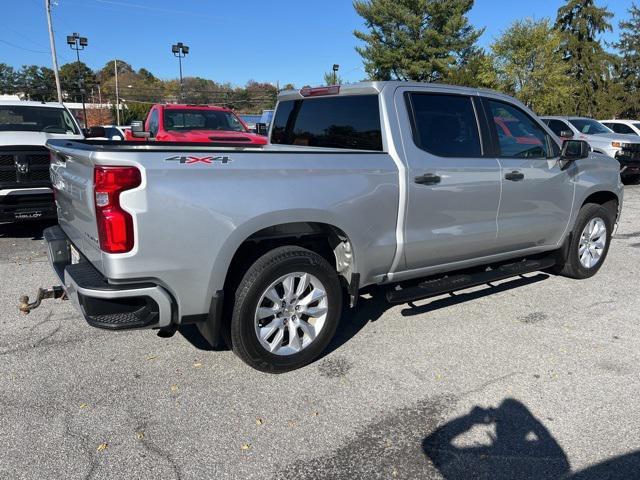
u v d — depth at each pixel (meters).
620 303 5.29
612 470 2.81
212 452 2.92
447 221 4.46
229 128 11.81
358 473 2.77
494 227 4.84
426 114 4.38
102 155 2.97
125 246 3.03
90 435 3.04
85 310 3.17
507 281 5.95
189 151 3.18
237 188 3.33
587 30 42.19
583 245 5.91
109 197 2.99
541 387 3.64
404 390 3.58
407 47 35.75
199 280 3.29
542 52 29.09
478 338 4.42
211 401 3.41
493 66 30.27
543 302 5.29
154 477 2.71
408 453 2.93
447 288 4.52
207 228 3.24
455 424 3.20
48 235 4.21
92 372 3.76
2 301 5.11
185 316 3.35
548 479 2.74
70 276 3.28
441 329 4.60
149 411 3.29
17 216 7.23
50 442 2.97
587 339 4.43
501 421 3.24
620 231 8.85
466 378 3.75
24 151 7.18
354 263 3.98
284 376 3.75
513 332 4.55
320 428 3.15
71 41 36.72
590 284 5.88
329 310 3.87
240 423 3.19
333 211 3.72
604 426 3.20
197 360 3.96
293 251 3.65
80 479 2.69
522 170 4.94
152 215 3.07
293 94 5.14
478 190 4.60
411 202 4.17
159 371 3.79
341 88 4.52
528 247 5.34
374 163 3.95
